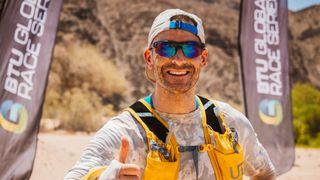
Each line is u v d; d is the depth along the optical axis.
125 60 54.53
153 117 1.91
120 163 1.66
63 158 11.01
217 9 68.88
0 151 5.84
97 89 39.97
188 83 1.92
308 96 33.94
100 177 1.67
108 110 31.00
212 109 2.02
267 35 8.04
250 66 7.98
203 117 1.97
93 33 53.47
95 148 1.85
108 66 41.78
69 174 1.81
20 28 6.09
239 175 1.96
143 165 1.86
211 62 60.25
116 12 61.50
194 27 1.95
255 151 2.14
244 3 8.02
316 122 27.72
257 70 7.98
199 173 1.87
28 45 6.13
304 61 66.75
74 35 50.25
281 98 8.00
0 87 5.91
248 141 2.10
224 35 64.62
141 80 51.84
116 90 41.19
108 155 1.83
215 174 1.89
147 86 51.25
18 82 6.03
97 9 58.50
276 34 8.05
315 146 23.97
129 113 1.93
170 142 1.87
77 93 30.61
